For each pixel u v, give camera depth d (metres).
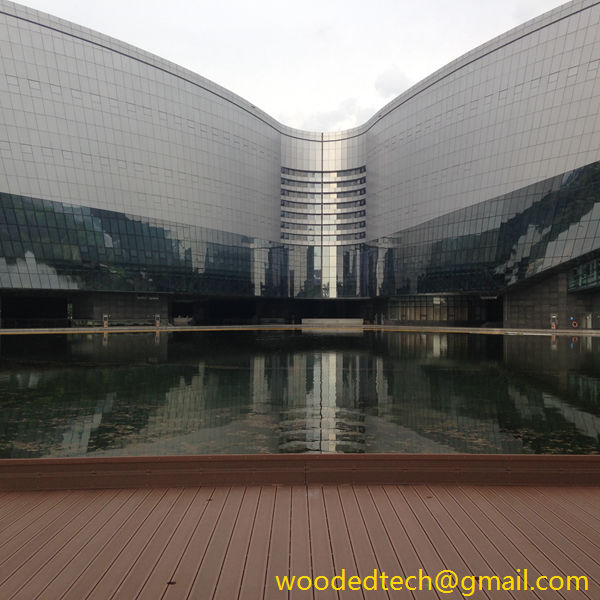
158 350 36.16
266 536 5.41
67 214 55.09
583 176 47.25
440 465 6.91
